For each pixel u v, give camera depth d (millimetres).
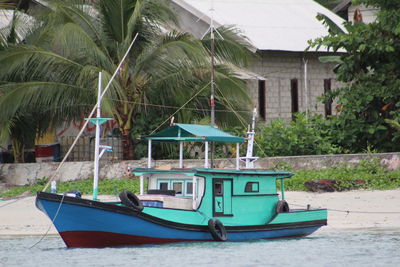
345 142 76750
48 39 72250
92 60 70312
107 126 81812
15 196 65875
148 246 46531
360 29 77562
